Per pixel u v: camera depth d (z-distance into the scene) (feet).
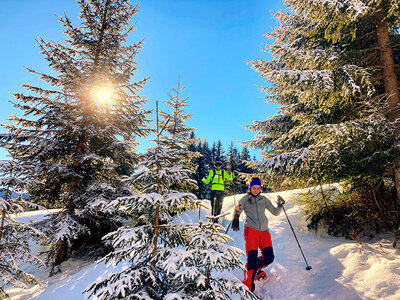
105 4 33.91
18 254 18.07
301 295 11.53
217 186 24.66
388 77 17.62
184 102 26.40
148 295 7.54
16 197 18.79
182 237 9.42
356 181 17.11
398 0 14.74
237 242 22.15
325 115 21.35
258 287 13.46
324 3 16.66
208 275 7.91
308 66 19.16
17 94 25.66
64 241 26.55
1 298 17.19
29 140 25.95
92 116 29.60
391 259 11.93
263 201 13.93
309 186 19.70
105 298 6.84
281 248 18.01
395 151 14.33
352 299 10.12
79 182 28.84
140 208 8.71
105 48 33.76
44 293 17.90
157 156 9.37
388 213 15.62
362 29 20.18
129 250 8.78
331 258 14.19
